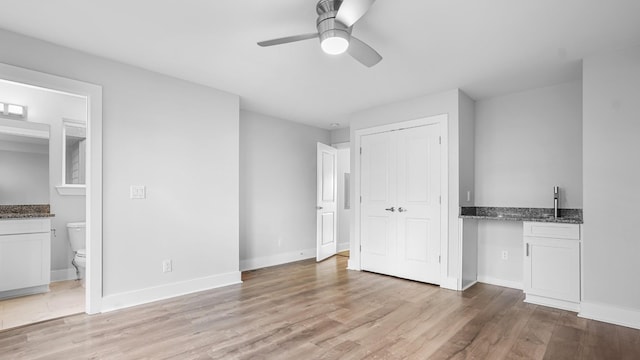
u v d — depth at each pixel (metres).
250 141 4.80
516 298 3.35
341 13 1.90
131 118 3.10
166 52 2.83
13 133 3.74
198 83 3.59
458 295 3.45
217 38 2.57
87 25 2.38
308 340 2.36
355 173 4.69
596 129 2.81
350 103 4.35
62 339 2.35
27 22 2.34
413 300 3.28
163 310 2.95
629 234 2.67
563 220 3.01
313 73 3.30
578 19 2.27
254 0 2.05
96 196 2.85
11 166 3.71
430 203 3.90
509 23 2.33
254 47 2.73
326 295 3.43
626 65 2.70
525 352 2.20
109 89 2.96
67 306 3.06
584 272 2.85
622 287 2.68
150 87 3.22
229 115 3.88
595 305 2.79
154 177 3.24
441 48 2.74
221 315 2.84
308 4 2.10
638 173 2.64
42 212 3.88
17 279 3.34
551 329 2.58
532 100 3.75
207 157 3.66
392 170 4.27
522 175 3.79
